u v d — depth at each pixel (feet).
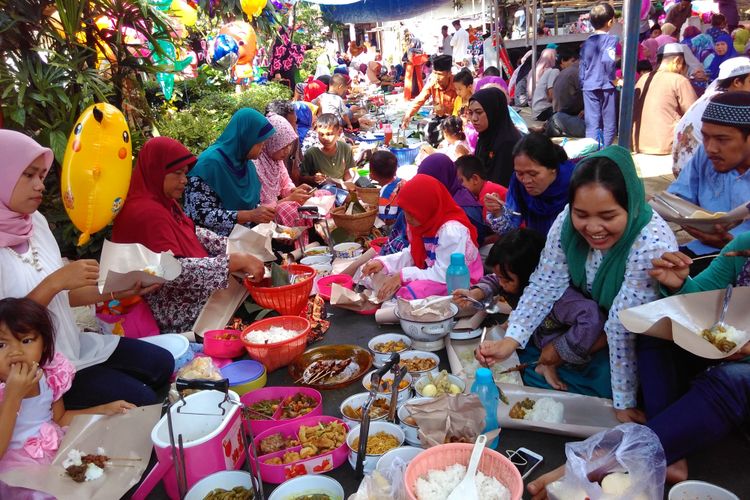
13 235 7.97
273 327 10.00
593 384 8.23
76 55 12.74
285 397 8.32
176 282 10.58
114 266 9.87
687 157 12.09
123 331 10.48
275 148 15.98
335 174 19.74
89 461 7.03
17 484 6.75
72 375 7.79
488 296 10.08
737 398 6.37
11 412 6.62
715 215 8.29
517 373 8.77
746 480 6.66
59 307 8.41
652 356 7.16
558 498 5.81
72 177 9.58
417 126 30.68
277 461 7.04
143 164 11.13
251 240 11.96
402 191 11.25
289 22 40.29
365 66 60.70
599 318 7.95
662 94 23.67
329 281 12.60
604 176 6.86
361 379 9.14
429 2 51.31
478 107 15.35
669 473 6.56
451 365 9.18
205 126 19.75
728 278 7.47
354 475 6.98
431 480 5.78
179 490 6.46
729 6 33.53
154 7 14.25
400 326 11.18
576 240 7.91
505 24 47.29
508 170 15.49
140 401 8.54
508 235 9.48
